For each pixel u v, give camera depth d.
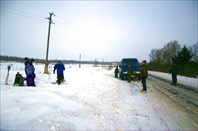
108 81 15.70
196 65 33.78
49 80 14.11
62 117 5.36
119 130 4.80
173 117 6.09
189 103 8.36
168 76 27.42
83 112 6.05
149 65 71.38
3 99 6.32
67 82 12.88
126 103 7.73
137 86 13.59
